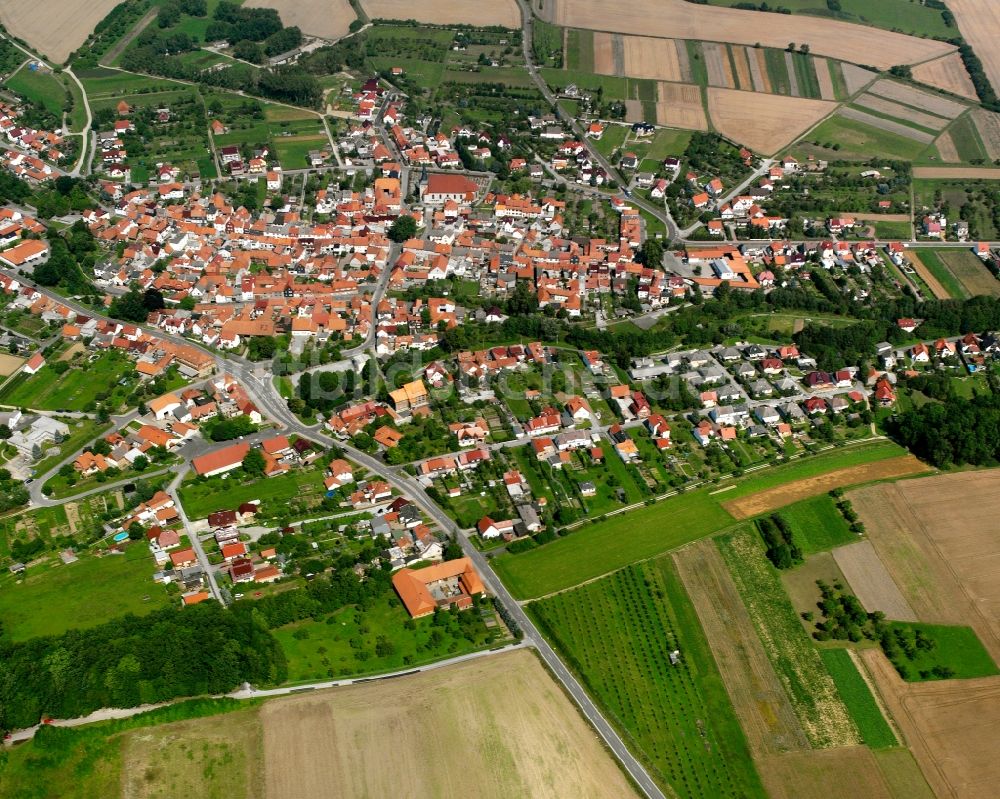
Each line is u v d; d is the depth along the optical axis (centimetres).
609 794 16962
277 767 17050
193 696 18362
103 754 17275
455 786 16862
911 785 17400
